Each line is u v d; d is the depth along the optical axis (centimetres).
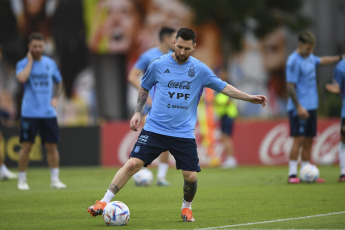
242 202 2953
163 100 2330
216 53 10725
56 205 2964
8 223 2378
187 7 10281
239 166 6228
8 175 4650
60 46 10312
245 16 10125
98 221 2403
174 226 2205
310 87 3894
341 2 11975
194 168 2316
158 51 3950
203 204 2906
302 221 2273
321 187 3547
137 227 2194
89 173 5388
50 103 3850
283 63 11550
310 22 11038
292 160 3906
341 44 11988
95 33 10344
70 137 6353
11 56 10319
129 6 10388
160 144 2323
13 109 10294
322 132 6159
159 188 3772
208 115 6316
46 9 10281
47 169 6106
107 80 10569
